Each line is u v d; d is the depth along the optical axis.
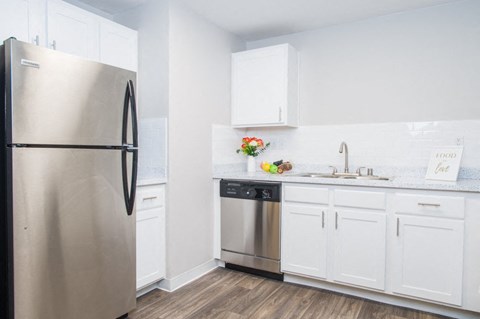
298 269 2.62
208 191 2.99
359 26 2.98
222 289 2.59
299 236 2.62
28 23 1.97
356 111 3.00
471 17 2.56
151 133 2.62
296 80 3.23
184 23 2.68
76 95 1.76
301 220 2.61
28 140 1.57
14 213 1.53
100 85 1.88
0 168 1.61
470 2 2.56
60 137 1.69
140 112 2.70
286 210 2.67
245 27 3.15
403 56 2.80
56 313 1.70
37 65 1.60
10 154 1.53
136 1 2.61
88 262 1.84
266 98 3.12
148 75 2.64
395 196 2.27
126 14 2.77
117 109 1.97
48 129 1.64
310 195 2.57
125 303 2.06
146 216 2.38
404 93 2.80
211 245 3.03
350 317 2.16
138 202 2.31
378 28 2.90
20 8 1.93
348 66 3.04
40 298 1.63
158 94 2.58
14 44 1.51
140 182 2.29
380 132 2.89
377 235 2.32
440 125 2.65
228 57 3.27
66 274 1.73
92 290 1.86
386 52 2.87
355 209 2.40
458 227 2.07
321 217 2.53
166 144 2.54
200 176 2.88
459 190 2.06
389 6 2.70
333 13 2.84
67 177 1.73
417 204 2.19
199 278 2.81
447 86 2.63
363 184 2.36
